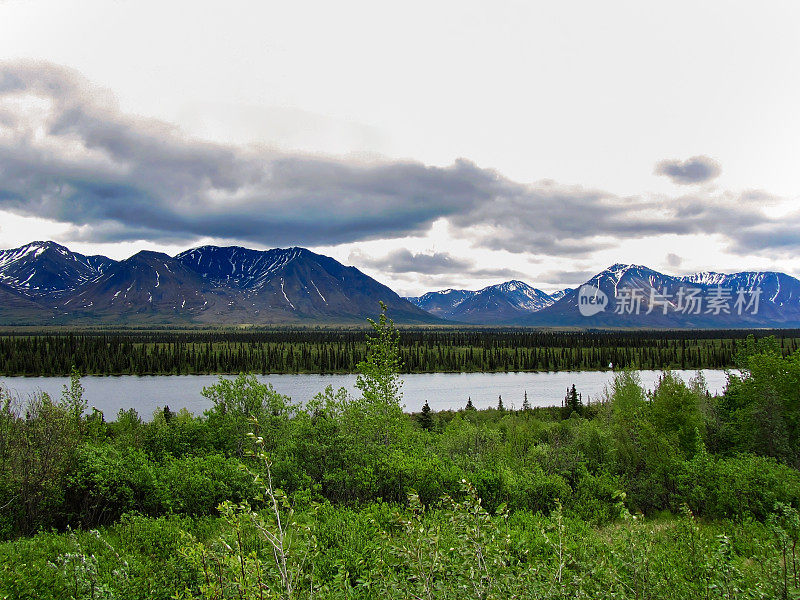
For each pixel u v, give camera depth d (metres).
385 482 19.77
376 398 22.98
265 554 7.25
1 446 17.78
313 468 20.95
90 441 24.36
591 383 134.12
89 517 17.75
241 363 166.50
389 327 23.69
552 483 21.33
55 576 10.36
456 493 19.23
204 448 23.38
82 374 150.25
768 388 31.95
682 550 11.47
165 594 10.55
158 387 125.12
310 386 125.12
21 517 17.09
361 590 8.87
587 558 9.79
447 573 6.87
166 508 17.77
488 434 31.66
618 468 26.97
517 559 9.93
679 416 32.09
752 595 7.89
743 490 20.16
